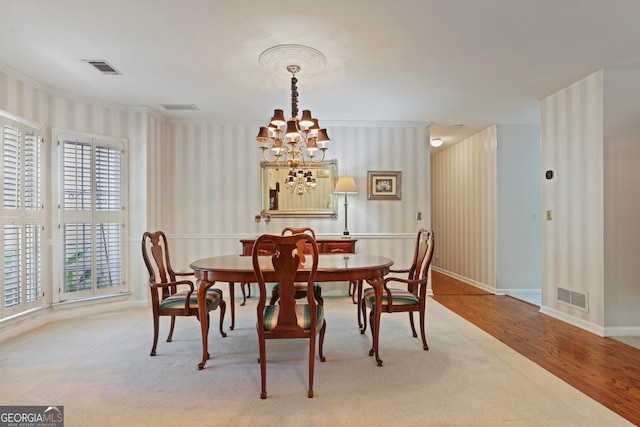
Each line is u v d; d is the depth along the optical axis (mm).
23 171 3100
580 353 2602
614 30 2369
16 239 3018
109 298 3842
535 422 1715
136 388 2047
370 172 4707
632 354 2582
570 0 2031
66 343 2797
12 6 2062
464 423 1704
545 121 3711
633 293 3018
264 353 1971
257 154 4633
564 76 3148
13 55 2719
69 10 2109
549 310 3654
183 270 4551
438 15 2184
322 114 4340
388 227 4719
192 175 4578
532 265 4797
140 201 4020
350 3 2055
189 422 1711
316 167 4664
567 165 3410
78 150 3619
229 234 4594
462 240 5730
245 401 1904
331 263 2549
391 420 1728
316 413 1788
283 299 2004
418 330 3129
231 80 3234
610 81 3004
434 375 2217
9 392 1994
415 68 2973
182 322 3371
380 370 2291
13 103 3002
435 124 4801
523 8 2113
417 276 2859
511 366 2355
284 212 4625
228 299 4375
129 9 2107
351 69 2986
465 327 3230
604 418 1749
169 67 2947
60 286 3488
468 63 2879
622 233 3012
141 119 4027
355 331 3094
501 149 4785
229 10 2121
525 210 4797
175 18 2209
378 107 4062
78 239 3613
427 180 4746
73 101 3600
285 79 3211
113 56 2744
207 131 4594
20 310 3055
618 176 3012
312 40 2494
